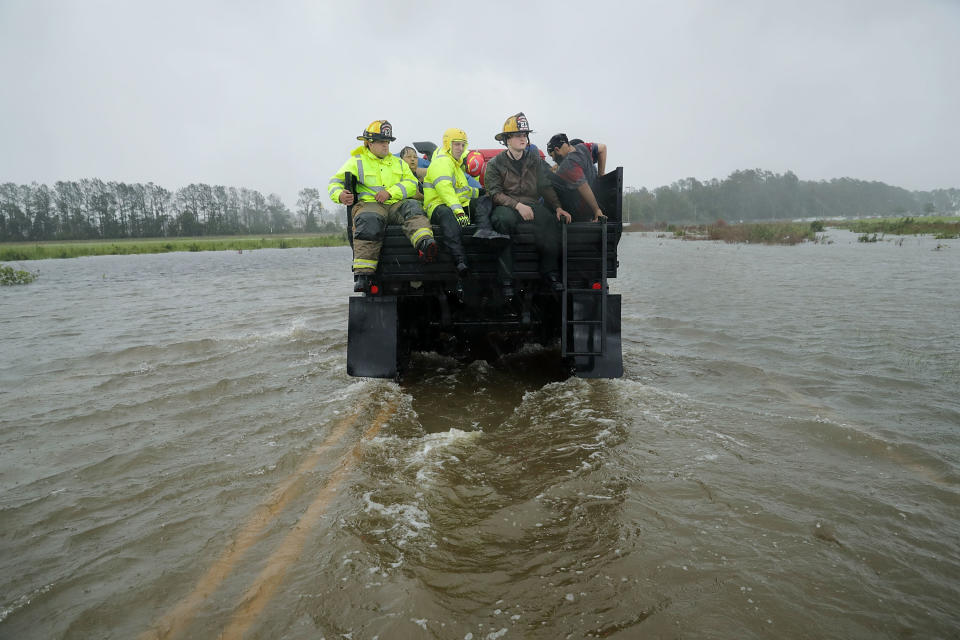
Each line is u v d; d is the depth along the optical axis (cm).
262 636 221
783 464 362
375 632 220
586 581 248
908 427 420
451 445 402
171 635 223
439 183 549
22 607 242
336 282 1750
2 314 1120
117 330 907
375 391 531
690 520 295
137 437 434
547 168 584
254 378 593
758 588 241
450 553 271
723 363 615
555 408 480
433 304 647
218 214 14475
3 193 12062
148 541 290
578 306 557
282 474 362
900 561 259
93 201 12431
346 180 537
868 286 1220
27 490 352
